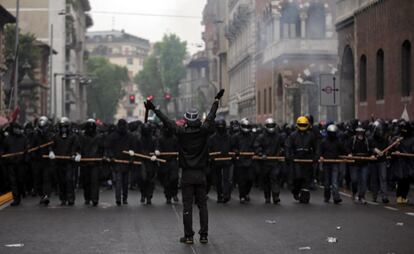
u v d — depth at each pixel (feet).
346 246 45.75
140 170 75.36
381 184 73.51
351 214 63.21
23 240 49.24
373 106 136.56
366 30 139.74
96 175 72.54
